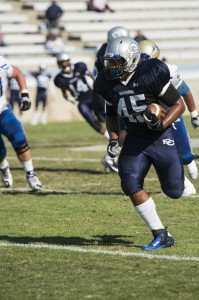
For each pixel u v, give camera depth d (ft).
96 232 55.62
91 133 157.28
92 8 236.84
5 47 212.64
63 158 108.78
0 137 75.92
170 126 48.44
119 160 48.67
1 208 67.31
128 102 47.67
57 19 218.18
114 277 42.57
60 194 74.69
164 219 59.67
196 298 38.11
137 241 52.11
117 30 80.02
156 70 47.01
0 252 49.83
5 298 39.06
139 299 38.17
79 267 45.14
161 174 48.44
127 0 242.99
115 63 46.80
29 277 43.19
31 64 205.98
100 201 69.51
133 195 48.44
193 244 50.42
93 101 107.86
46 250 49.98
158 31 231.09
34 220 61.11
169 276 42.42
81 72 112.78
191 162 69.10
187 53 214.07
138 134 48.34
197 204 66.03
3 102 73.26
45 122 189.57
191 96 63.00
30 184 75.25
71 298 38.73
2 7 232.12
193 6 245.65
